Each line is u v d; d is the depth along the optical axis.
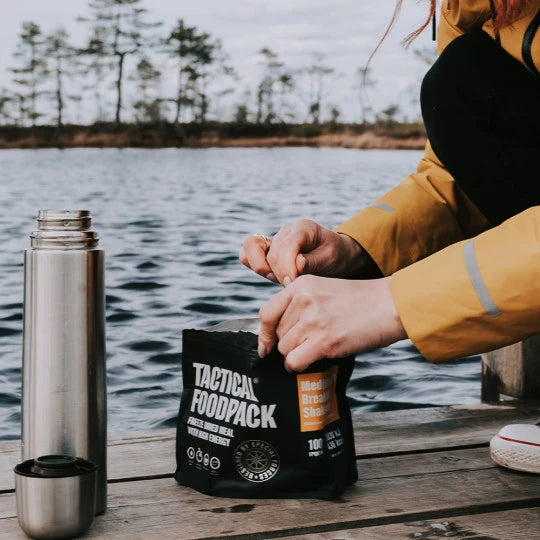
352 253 1.62
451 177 1.69
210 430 1.46
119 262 7.07
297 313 1.23
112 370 3.47
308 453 1.41
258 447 1.43
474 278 1.15
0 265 6.98
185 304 5.02
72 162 42.00
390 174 28.56
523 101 1.54
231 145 76.06
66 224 1.35
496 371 2.21
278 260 1.50
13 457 1.66
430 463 1.64
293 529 1.32
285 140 76.75
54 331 1.34
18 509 1.29
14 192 19.44
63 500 1.27
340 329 1.20
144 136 74.94
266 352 1.34
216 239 9.13
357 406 2.95
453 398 3.03
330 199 16.34
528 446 1.56
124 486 1.51
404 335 1.21
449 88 1.60
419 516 1.38
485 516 1.40
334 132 77.00
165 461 1.64
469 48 1.59
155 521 1.36
